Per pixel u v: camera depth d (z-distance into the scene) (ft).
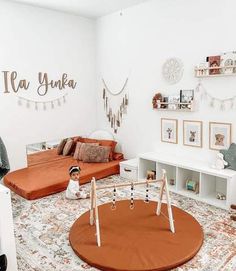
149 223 8.69
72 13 14.55
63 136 15.28
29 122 13.67
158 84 13.05
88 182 12.72
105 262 6.79
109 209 9.76
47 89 14.15
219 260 7.03
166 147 13.20
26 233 8.52
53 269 6.84
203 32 11.04
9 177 12.26
